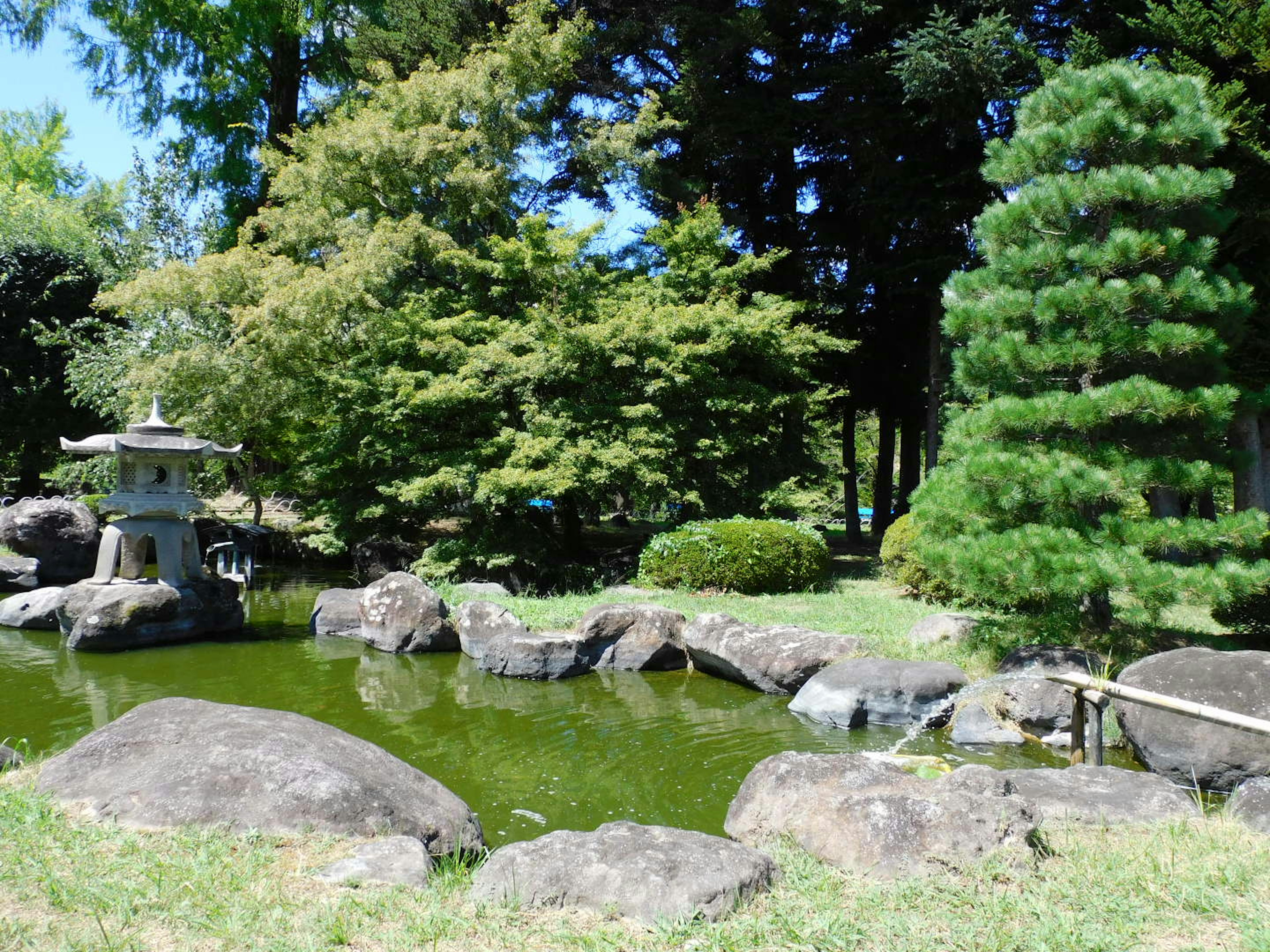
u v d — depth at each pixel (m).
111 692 8.62
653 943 3.31
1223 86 12.12
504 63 18.22
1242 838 4.44
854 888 3.89
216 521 18.86
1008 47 15.84
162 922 3.25
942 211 18.09
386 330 16.03
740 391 16.81
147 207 20.59
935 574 8.73
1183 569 7.56
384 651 10.76
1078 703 5.95
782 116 19.28
